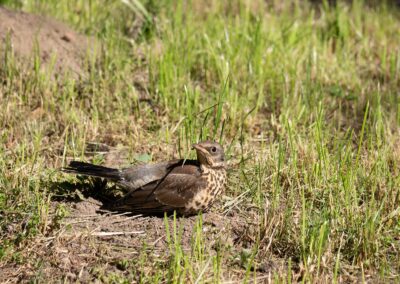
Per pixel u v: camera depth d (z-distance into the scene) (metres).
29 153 12.62
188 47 16.17
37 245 10.14
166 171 11.27
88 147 13.14
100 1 19.09
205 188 11.03
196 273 9.45
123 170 11.38
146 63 16.12
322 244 9.86
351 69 16.84
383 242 10.34
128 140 13.39
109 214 11.02
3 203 10.80
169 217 11.12
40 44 15.94
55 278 9.51
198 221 10.53
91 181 11.72
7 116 13.69
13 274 9.57
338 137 13.75
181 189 10.98
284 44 17.64
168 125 13.91
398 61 16.77
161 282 9.36
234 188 11.86
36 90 14.64
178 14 17.75
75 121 13.80
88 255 9.98
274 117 14.09
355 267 9.88
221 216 11.16
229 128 13.78
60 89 14.96
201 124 13.82
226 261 9.91
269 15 20.17
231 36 17.11
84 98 14.73
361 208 11.27
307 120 14.36
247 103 14.68
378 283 9.57
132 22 17.84
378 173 11.98
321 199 11.48
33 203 10.86
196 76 16.06
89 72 15.66
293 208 11.23
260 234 10.38
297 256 9.98
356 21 20.03
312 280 9.42
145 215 11.13
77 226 10.63
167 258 9.90
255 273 9.41
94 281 9.45
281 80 15.70
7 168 11.98
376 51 18.25
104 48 16.48
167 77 15.05
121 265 9.72
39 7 18.30
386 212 11.16
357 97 15.51
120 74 15.44
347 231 10.52
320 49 17.61
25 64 15.27
